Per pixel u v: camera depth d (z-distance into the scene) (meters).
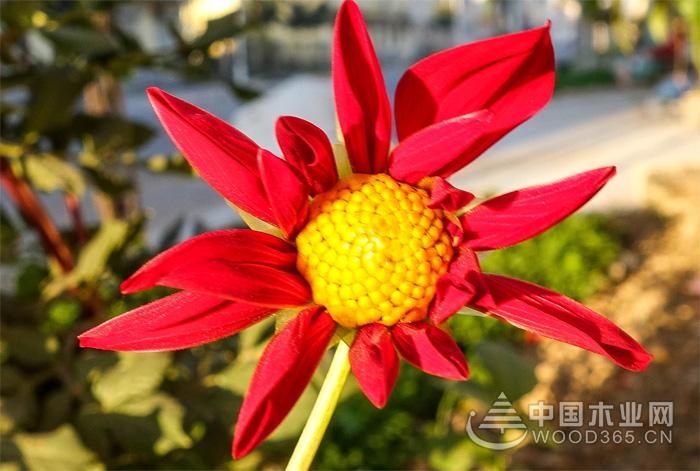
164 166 0.39
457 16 5.04
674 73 3.70
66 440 0.28
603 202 1.45
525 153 2.06
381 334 0.13
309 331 0.13
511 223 0.13
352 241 0.13
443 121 0.13
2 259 0.41
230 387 0.31
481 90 0.14
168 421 0.29
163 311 0.12
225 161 0.13
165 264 0.11
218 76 0.39
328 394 0.13
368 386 0.11
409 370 0.73
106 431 0.30
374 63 0.13
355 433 0.66
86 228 0.44
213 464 0.33
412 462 0.64
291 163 0.13
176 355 0.34
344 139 0.14
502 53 0.13
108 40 0.35
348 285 0.13
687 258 1.10
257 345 0.32
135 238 0.38
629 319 0.91
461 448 0.45
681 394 0.70
